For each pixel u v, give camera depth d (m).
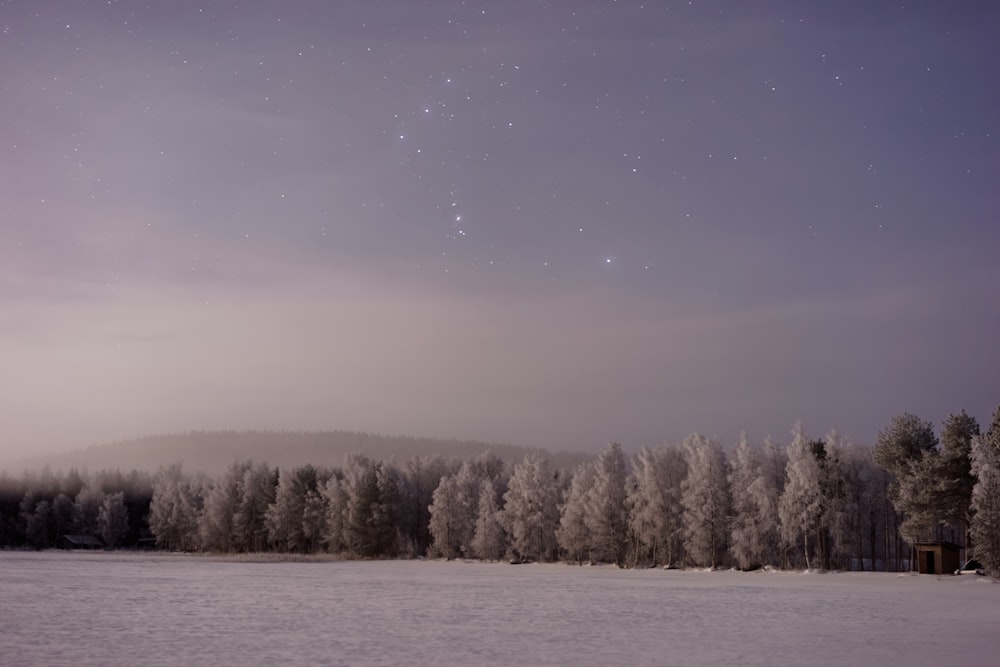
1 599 44.22
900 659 24.81
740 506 97.19
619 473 115.75
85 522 196.12
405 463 169.75
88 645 27.00
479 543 125.50
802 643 28.67
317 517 150.50
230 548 162.62
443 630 31.98
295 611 39.31
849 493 98.62
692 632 31.97
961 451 79.06
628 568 106.75
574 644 28.16
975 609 42.94
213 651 25.72
